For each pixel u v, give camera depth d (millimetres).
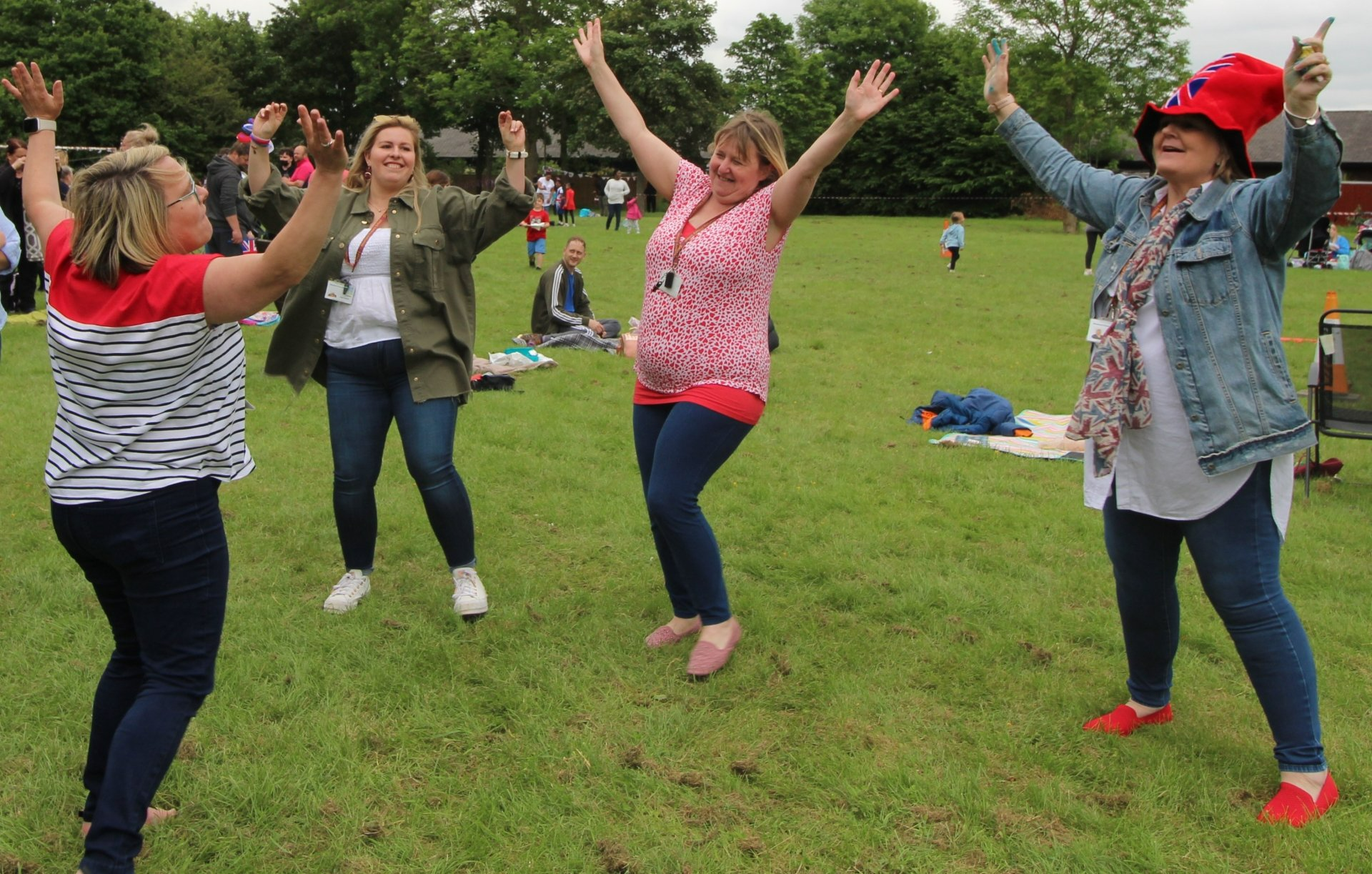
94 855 2414
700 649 3818
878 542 5266
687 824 2949
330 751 3211
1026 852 2842
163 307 2346
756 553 5074
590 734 3371
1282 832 2918
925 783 3135
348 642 3936
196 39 62094
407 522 5301
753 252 3625
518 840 2861
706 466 3707
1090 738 3439
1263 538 3004
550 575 4711
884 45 62250
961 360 10938
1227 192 2924
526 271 17891
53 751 3174
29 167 2773
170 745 2496
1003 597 4582
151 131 7719
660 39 51562
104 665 3699
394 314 4043
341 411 4152
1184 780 3188
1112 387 3014
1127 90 44281
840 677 3797
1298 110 2584
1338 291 19406
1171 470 3029
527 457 6574
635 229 31391
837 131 3404
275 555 4816
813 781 3168
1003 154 55031
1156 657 3434
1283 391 2906
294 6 62625
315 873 2703
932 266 22688
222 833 2844
